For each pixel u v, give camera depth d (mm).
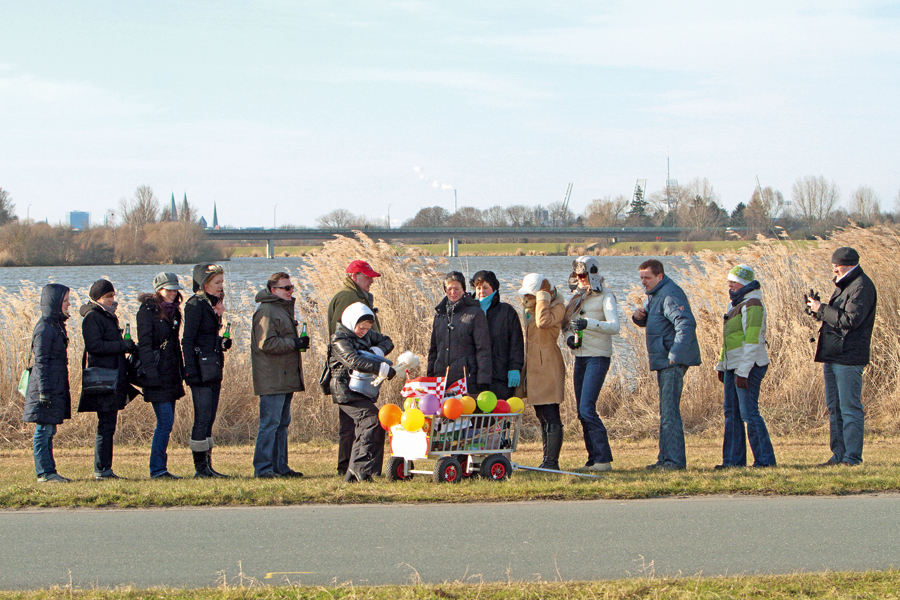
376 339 11742
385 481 10992
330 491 9945
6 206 150500
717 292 19641
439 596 6453
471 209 161125
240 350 18469
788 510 9227
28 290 19078
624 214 168000
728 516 8969
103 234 121062
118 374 11977
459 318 11875
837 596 6426
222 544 8023
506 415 11312
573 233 126438
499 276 45625
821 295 19562
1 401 17203
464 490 9969
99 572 7242
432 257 20172
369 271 12641
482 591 6598
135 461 14328
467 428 11148
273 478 11719
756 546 7906
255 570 7273
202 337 12047
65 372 11875
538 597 6461
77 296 20000
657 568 7293
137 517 9047
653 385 18406
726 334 12742
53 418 11594
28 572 7242
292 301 12500
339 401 11281
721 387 17922
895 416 17172
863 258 20328
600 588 6641
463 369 11812
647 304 12539
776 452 14383
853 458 12352
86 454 15227
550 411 12047
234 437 16922
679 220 133625
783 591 6551
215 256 125250
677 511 9195
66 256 113625
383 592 6562
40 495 9727
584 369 12430
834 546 7895
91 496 9703
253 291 22500
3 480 11602
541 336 12102
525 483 10258
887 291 19250
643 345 18812
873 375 18359
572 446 15711
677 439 12227
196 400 12094
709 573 7160
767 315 19359
